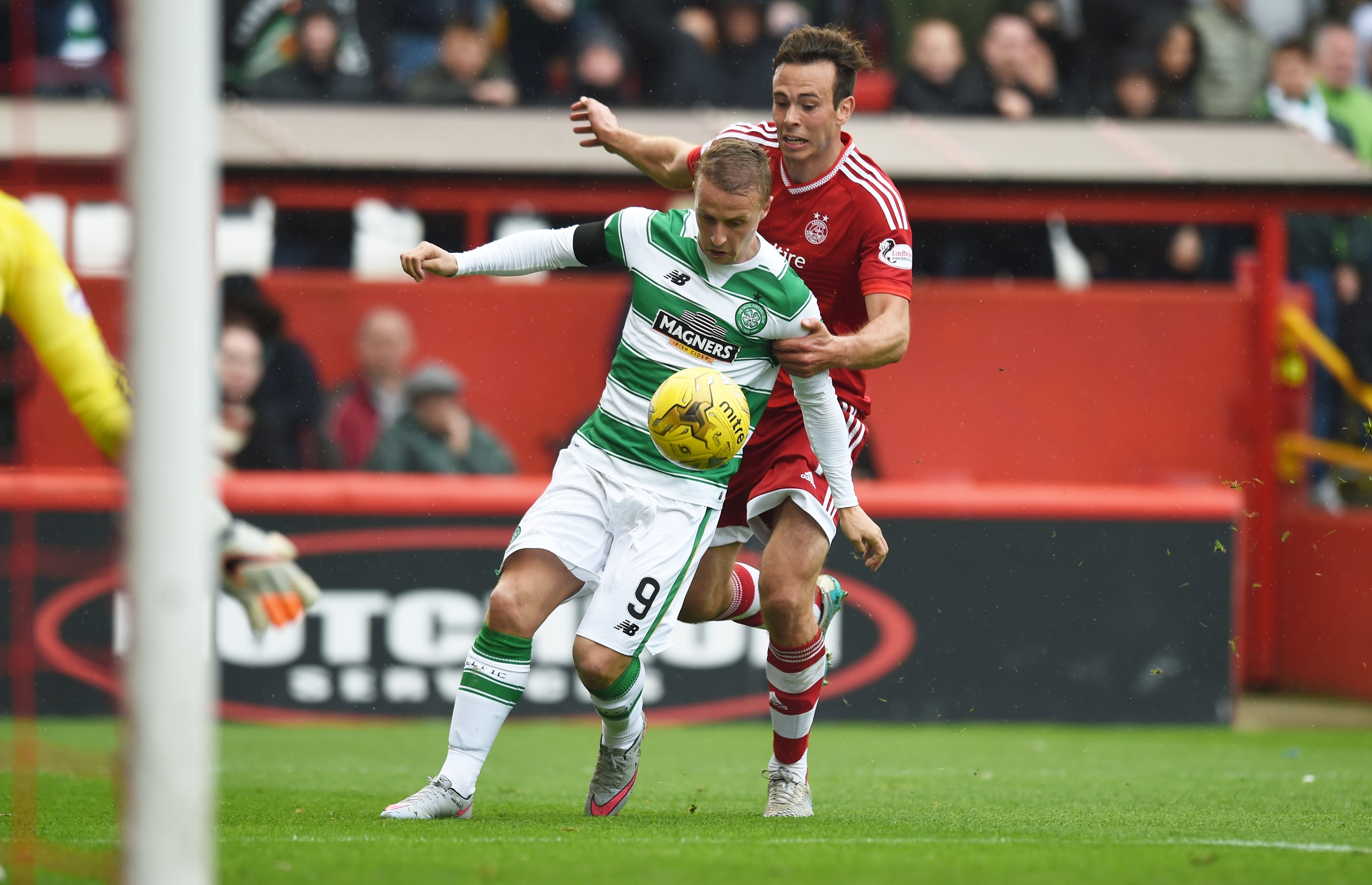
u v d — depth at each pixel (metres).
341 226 36.47
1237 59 39.78
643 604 14.73
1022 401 36.56
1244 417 36.59
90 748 23.88
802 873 10.81
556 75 39.56
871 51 41.91
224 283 34.78
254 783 19.80
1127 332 36.56
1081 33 40.03
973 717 30.44
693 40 39.25
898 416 36.47
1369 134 40.53
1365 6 42.00
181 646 7.79
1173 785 21.08
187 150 7.79
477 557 30.05
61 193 34.66
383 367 34.31
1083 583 30.66
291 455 33.94
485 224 36.09
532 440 36.56
